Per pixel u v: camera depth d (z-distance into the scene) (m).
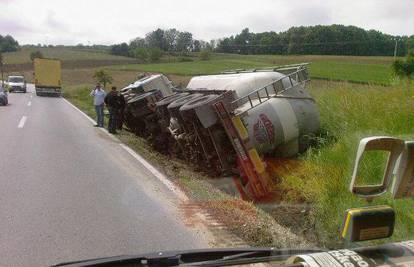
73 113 24.33
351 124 9.34
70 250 4.93
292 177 7.58
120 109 15.51
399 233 4.60
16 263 4.58
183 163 10.26
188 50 118.25
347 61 58.81
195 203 6.73
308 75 9.84
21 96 42.56
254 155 7.87
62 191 7.41
